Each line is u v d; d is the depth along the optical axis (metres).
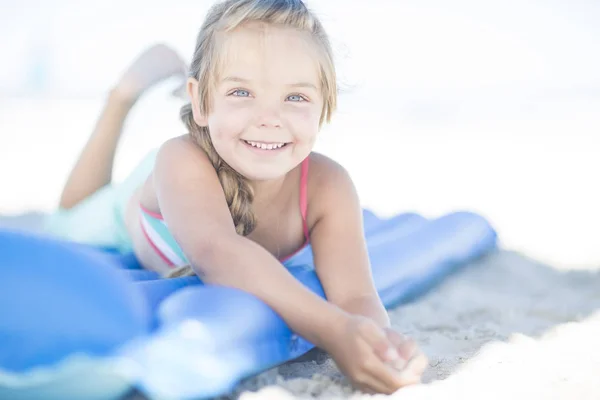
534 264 3.62
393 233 3.49
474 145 9.10
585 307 2.84
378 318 2.16
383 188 6.21
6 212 4.51
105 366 1.47
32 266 1.46
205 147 2.34
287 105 2.20
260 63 2.16
